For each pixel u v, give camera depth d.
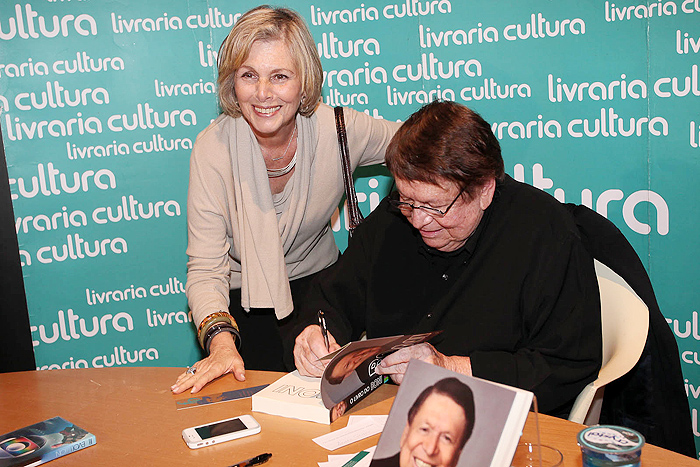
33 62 2.63
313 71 1.94
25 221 2.73
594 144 2.55
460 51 2.59
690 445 1.76
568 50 2.50
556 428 1.29
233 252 2.22
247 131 2.04
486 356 1.52
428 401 1.05
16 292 2.76
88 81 2.67
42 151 2.69
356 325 1.93
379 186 2.77
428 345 1.48
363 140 2.21
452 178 1.50
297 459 1.23
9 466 1.22
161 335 2.88
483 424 0.99
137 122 2.72
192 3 2.66
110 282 2.81
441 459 1.00
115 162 2.73
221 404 1.50
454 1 2.56
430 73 2.63
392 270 1.87
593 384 1.56
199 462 1.24
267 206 2.07
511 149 2.63
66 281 2.79
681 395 1.74
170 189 2.78
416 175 1.51
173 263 2.83
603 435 1.01
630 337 1.65
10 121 2.66
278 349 2.37
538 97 2.56
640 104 2.48
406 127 1.58
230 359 1.69
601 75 2.49
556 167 2.60
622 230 2.58
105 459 1.27
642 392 1.77
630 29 2.44
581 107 2.53
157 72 2.69
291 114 1.94
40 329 2.80
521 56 2.54
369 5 2.62
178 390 1.58
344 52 2.66
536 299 1.61
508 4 2.52
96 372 1.75
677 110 2.45
